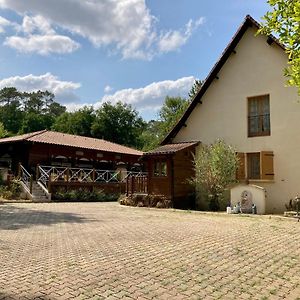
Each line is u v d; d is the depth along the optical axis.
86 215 14.22
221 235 9.32
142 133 64.94
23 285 5.04
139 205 18.66
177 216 14.09
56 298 4.50
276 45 16.88
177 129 20.17
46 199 22.42
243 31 18.00
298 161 15.76
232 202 15.87
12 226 10.97
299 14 5.15
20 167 24.53
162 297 4.57
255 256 6.89
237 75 18.25
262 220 12.73
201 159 17.53
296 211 14.09
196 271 5.80
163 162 18.56
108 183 27.59
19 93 86.00
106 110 57.31
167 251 7.30
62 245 7.96
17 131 66.81
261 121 17.27
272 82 16.92
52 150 26.78
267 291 4.85
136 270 5.84
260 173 16.47
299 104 15.94
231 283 5.18
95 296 4.58
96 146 30.55
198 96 19.36
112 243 8.19
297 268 6.04
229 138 18.22
